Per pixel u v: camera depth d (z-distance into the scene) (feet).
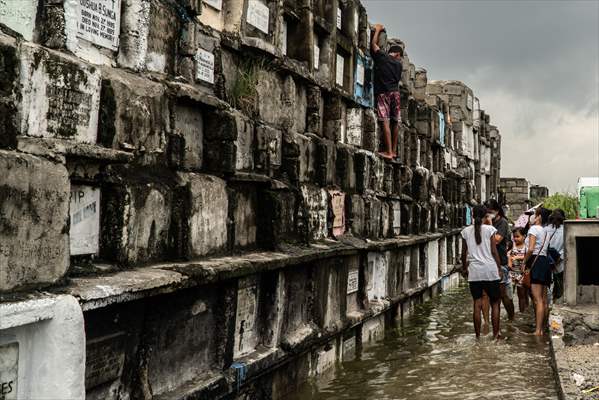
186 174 16.55
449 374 24.50
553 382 23.08
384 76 36.32
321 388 22.79
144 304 13.94
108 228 13.82
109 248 13.82
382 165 36.45
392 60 36.45
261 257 19.27
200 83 18.06
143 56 15.21
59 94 12.10
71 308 10.96
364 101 33.81
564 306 26.94
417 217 44.70
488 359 26.78
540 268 31.04
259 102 21.77
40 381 10.67
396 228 40.45
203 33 18.15
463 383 23.21
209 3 19.15
